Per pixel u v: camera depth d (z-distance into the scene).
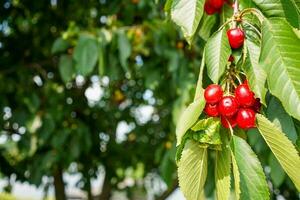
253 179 0.81
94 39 1.81
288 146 0.80
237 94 0.81
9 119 2.27
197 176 0.85
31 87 2.40
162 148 2.06
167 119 2.77
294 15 0.86
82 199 4.56
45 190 3.26
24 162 2.74
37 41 2.55
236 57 0.84
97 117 2.89
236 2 0.86
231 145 0.81
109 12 2.17
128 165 3.24
